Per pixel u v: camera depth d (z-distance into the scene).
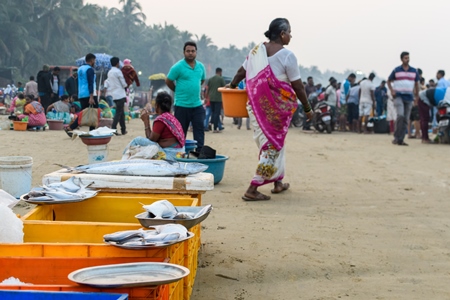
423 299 4.42
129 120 24.03
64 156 11.33
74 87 19.97
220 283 4.68
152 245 3.22
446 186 9.11
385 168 11.01
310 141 16.64
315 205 7.50
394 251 5.61
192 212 4.21
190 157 8.63
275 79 7.40
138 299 2.86
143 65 124.56
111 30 126.62
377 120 20.45
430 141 16.22
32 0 80.12
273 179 7.79
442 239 6.05
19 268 3.22
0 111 25.20
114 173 5.10
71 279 2.82
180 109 9.53
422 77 20.06
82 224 3.91
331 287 4.65
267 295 4.46
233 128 21.75
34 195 4.46
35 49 80.94
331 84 20.84
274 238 5.94
